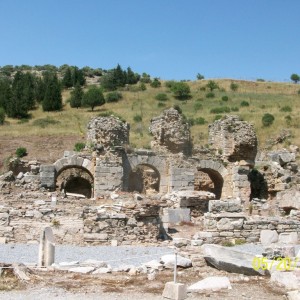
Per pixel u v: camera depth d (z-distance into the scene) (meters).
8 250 21.25
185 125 51.44
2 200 34.09
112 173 46.53
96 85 150.50
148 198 35.28
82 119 92.69
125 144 48.97
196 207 34.69
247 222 24.66
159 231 25.62
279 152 55.38
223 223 24.38
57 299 12.70
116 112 98.69
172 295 13.02
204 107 104.94
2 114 93.75
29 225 24.62
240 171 50.25
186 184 49.22
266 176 51.59
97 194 45.94
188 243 23.38
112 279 15.19
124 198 37.00
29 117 100.31
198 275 16.45
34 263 17.44
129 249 22.48
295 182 50.09
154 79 150.12
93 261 17.72
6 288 13.56
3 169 52.81
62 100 118.88
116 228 24.25
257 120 84.31
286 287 14.70
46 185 45.47
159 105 107.50
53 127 84.75
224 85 134.88
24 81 132.12
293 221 25.30
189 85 133.62
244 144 50.56
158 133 50.41
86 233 23.92
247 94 121.88
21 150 64.62
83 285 14.25
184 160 49.66
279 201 43.19
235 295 13.62
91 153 47.75
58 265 16.81
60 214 25.55
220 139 51.81
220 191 51.53
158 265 17.28
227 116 52.06
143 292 13.75
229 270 17.12
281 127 78.12
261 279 15.80
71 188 53.88
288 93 127.81
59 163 46.41
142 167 54.16
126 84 144.75
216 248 18.55
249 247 22.75
